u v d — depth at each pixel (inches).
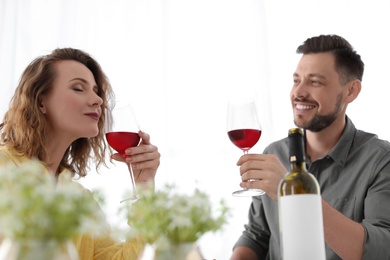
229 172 110.0
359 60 77.8
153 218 29.0
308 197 34.8
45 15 119.5
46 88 66.0
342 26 116.9
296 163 36.7
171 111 114.0
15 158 62.9
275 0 119.0
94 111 67.0
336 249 57.3
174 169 110.7
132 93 115.3
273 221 75.9
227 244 103.5
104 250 59.7
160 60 116.6
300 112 75.7
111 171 108.7
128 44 118.0
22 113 65.2
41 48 117.6
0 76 115.5
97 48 117.9
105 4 120.3
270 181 51.2
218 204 31.7
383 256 58.1
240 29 117.6
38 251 23.9
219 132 112.3
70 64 67.7
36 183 25.8
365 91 113.0
